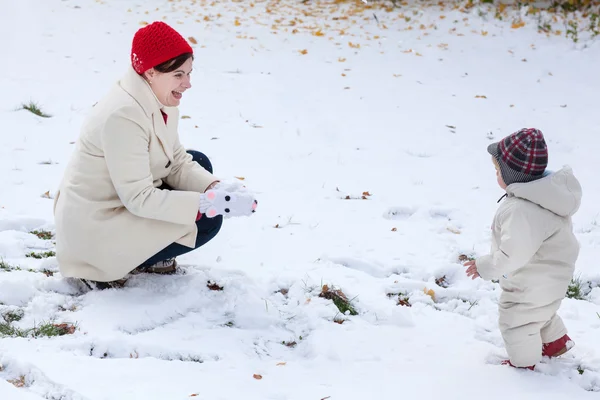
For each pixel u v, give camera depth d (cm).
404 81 961
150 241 380
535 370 348
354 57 1055
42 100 779
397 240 498
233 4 1342
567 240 331
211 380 320
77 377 310
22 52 970
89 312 371
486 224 539
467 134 783
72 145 652
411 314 398
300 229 507
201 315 383
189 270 427
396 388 327
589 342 375
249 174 622
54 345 337
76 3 1282
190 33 1138
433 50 1092
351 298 411
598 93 939
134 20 1196
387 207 561
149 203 362
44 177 567
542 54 1086
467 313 410
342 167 658
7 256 432
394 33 1179
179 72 365
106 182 372
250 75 948
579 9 1254
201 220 401
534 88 955
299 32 1173
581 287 449
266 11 1293
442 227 523
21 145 639
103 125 358
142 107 364
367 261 459
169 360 341
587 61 1055
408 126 797
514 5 1289
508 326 342
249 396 310
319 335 370
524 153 323
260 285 417
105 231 373
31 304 374
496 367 349
